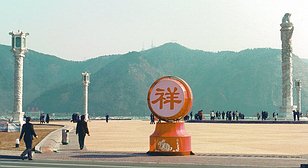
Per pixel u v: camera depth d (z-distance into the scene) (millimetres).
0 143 34906
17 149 30016
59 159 23953
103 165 21156
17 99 72688
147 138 41938
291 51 96688
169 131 26016
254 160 23406
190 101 26438
